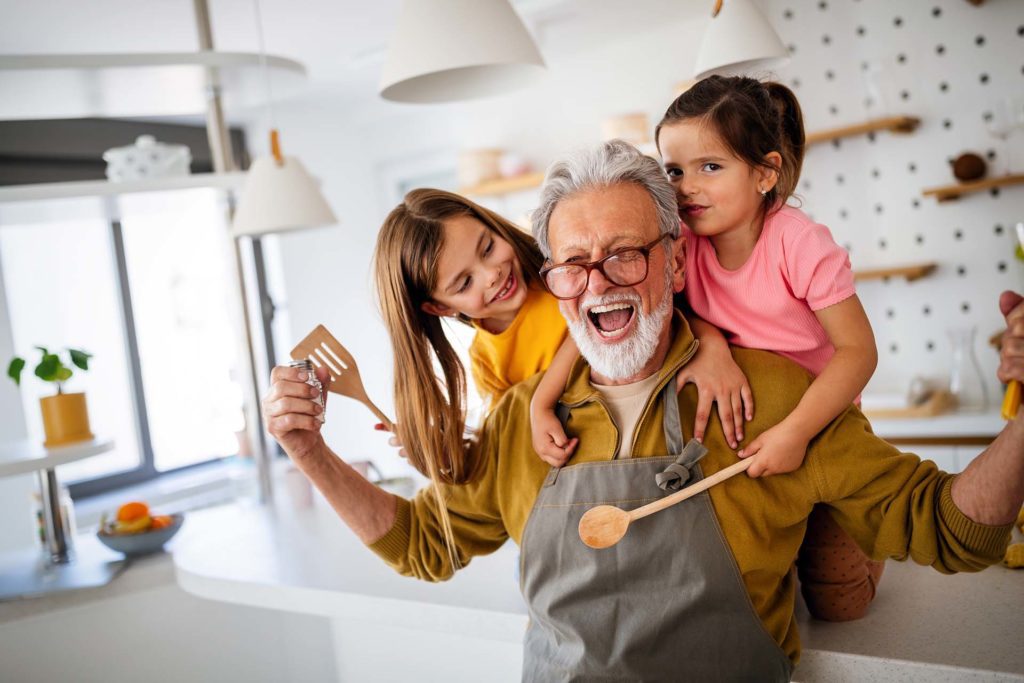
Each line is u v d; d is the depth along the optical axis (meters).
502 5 1.46
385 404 4.52
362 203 4.50
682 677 1.08
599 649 1.11
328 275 4.30
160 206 2.62
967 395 2.94
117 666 2.02
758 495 1.12
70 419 2.27
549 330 1.44
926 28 2.98
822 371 1.17
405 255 1.37
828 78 3.18
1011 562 1.37
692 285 1.32
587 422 1.24
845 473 1.10
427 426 1.36
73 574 2.09
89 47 2.88
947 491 1.05
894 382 3.17
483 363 1.55
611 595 1.13
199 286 4.05
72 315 3.64
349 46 3.29
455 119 4.20
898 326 3.15
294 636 2.14
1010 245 2.92
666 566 1.11
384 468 4.40
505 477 1.30
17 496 3.01
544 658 1.18
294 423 1.26
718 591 1.08
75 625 1.98
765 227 1.24
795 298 1.23
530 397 1.32
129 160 2.46
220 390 4.09
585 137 3.81
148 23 2.73
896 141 3.07
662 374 1.21
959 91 2.96
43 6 2.46
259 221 2.35
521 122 4.01
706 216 1.23
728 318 1.28
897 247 3.12
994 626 1.17
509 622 1.39
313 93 3.97
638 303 1.16
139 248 3.86
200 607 2.09
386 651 1.88
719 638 1.08
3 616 1.93
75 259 3.64
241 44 3.09
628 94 3.65
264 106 4.03
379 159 4.51
